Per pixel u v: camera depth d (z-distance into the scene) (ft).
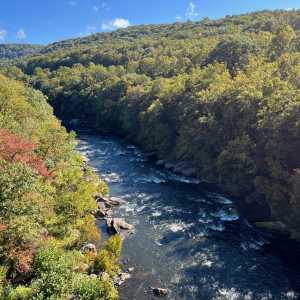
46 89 640.58
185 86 329.31
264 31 492.95
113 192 221.66
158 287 127.44
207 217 185.06
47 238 131.23
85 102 526.16
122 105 418.31
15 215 114.32
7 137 151.33
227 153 220.23
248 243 158.40
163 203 204.13
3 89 247.29
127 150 335.67
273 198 177.47
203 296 122.72
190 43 613.93
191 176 253.65
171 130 307.17
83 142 373.81
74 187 179.01
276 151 183.42
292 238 160.25
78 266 126.52
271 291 125.08
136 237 164.25
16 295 101.14
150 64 577.43
